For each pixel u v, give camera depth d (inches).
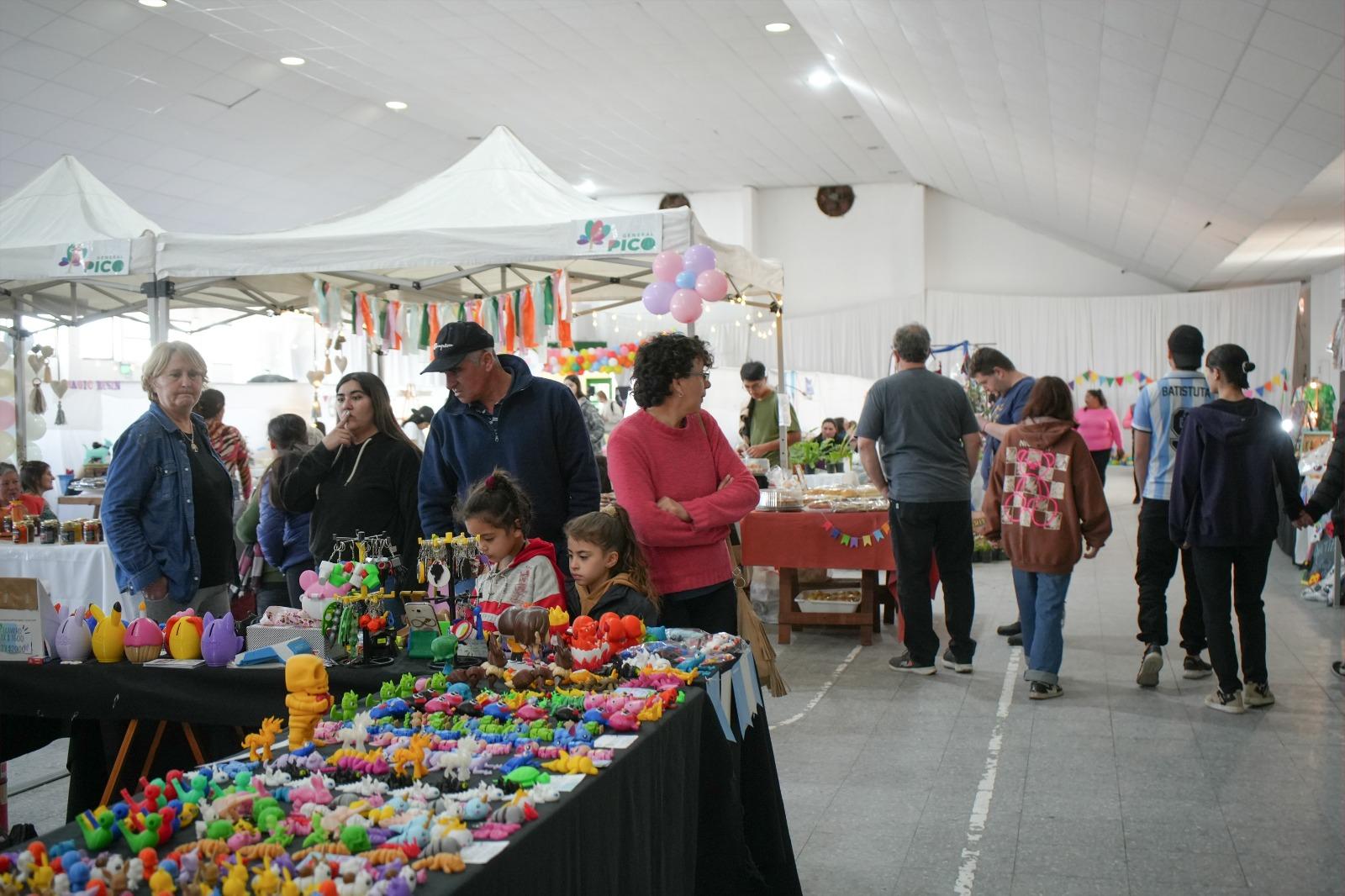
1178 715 175.8
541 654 97.1
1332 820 130.9
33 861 54.4
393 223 225.5
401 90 505.4
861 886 115.9
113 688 108.9
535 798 64.3
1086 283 739.4
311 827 60.7
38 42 382.6
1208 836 126.8
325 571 116.0
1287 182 319.0
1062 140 392.2
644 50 459.2
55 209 252.4
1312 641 227.3
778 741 168.1
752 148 639.8
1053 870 118.8
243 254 219.0
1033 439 188.1
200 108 463.5
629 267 278.8
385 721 84.0
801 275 762.8
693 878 88.6
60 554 198.5
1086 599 285.6
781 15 418.0
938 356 741.3
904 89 428.1
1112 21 239.6
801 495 253.8
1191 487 175.0
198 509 141.7
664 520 119.7
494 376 130.3
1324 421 365.1
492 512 107.3
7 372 274.2
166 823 60.2
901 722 176.9
